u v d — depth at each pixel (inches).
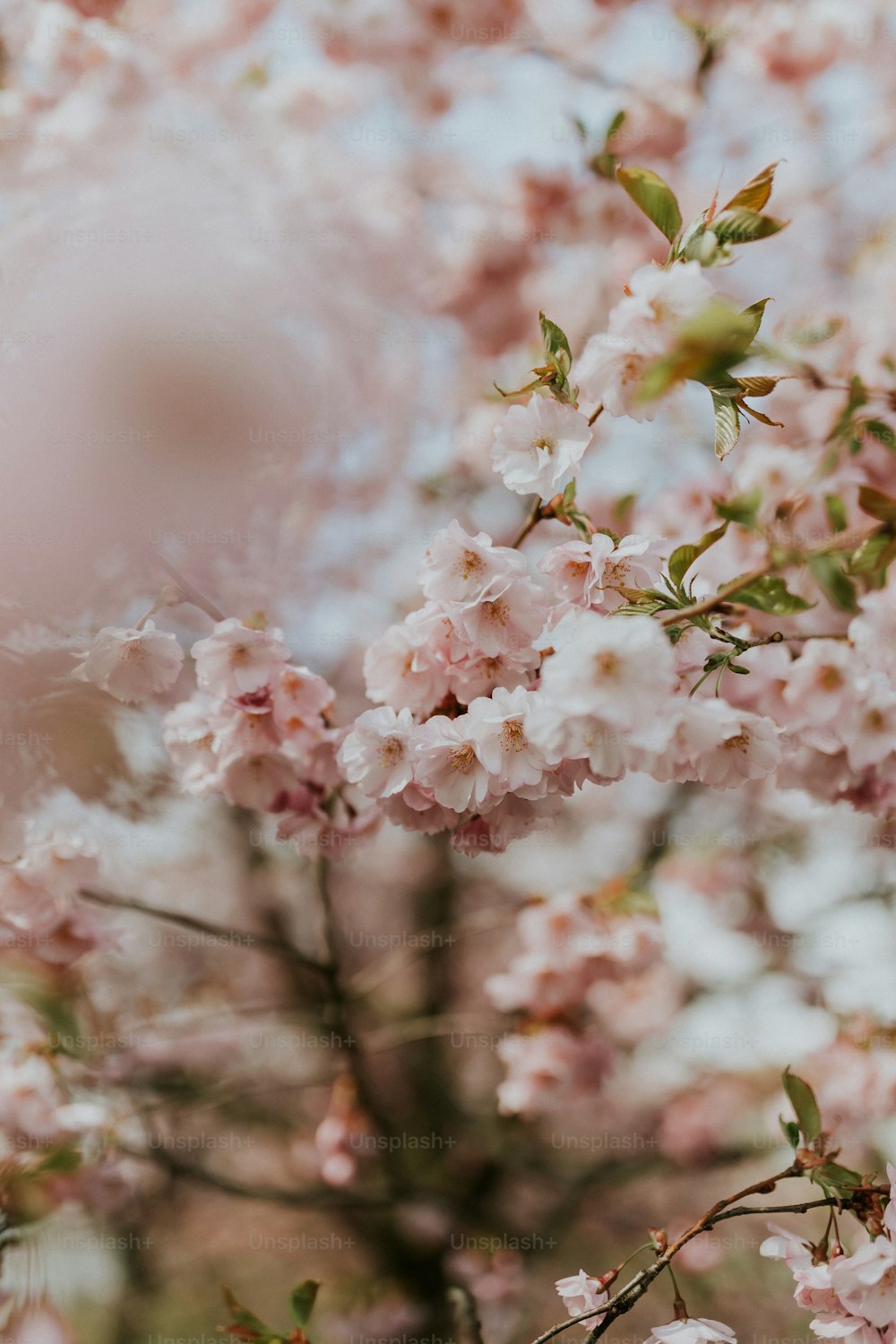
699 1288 207.6
